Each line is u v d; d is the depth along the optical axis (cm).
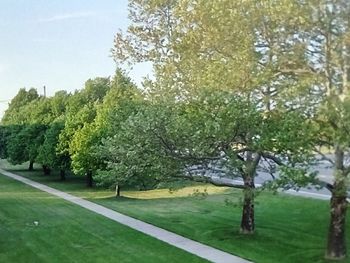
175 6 2294
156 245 1800
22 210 2731
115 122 2227
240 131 1586
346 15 1352
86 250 1764
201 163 1672
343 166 1404
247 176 1680
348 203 1532
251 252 1656
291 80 1528
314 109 1391
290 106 1441
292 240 1823
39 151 4478
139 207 2773
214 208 2634
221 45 1630
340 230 1533
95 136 3375
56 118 4962
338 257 1527
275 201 2639
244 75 1548
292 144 1368
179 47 1872
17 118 7300
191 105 1641
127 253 1702
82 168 3425
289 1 1355
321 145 1472
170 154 1662
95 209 2733
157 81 2027
